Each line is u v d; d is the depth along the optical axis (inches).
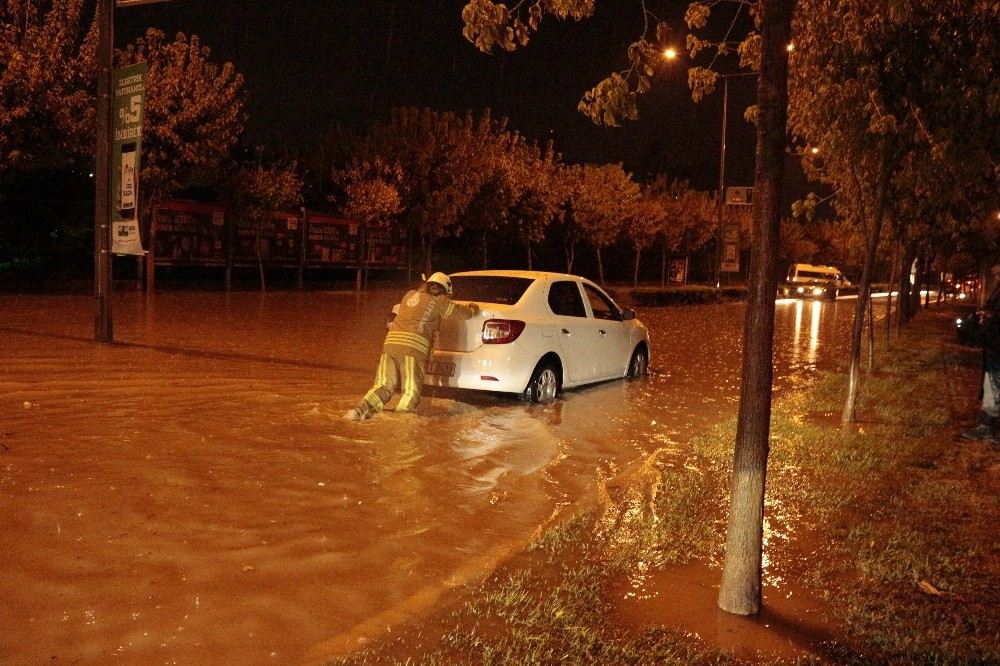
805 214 390.9
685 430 360.8
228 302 936.9
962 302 2194.9
